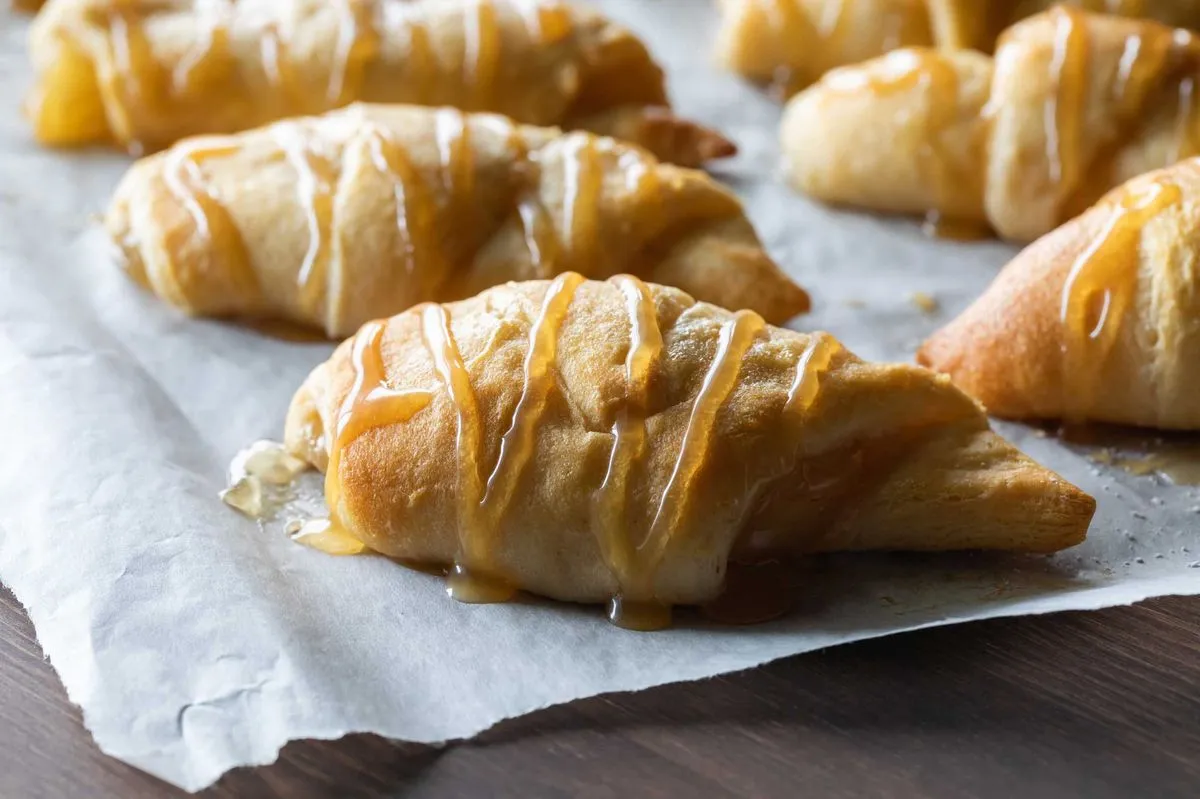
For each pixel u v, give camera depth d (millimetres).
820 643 271
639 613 278
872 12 423
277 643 267
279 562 286
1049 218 372
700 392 281
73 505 291
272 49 390
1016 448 301
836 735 260
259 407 323
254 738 255
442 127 350
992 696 265
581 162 345
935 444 291
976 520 286
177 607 272
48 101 395
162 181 353
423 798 251
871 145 383
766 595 283
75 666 264
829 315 355
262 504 299
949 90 379
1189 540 297
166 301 349
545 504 277
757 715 262
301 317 345
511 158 345
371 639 272
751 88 438
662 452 277
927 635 274
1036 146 369
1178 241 313
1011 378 324
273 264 340
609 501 276
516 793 251
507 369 285
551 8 396
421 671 267
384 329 302
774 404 281
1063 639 274
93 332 337
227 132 396
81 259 361
